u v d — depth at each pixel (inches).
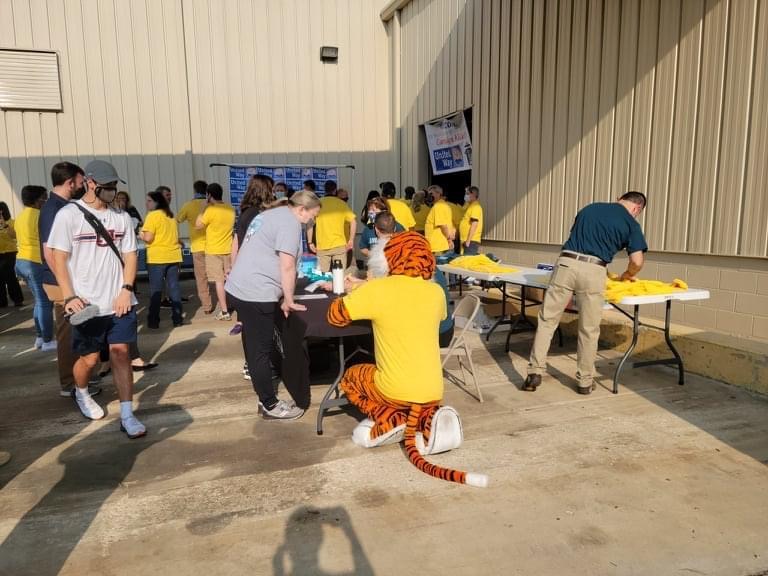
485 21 330.3
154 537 99.3
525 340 235.9
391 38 478.6
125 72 428.1
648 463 125.0
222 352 222.4
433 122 407.5
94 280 135.0
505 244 319.3
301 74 467.8
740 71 179.5
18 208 416.8
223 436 141.6
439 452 128.6
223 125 453.1
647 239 218.7
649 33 213.2
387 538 98.3
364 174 492.7
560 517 104.3
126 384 142.0
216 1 442.0
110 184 137.5
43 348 229.3
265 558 93.3
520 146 300.0
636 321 168.9
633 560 92.1
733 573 89.2
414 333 124.0
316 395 171.0
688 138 199.0
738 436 138.5
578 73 253.0
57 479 120.3
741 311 185.5
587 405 160.6
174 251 265.9
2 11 398.0
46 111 415.5
